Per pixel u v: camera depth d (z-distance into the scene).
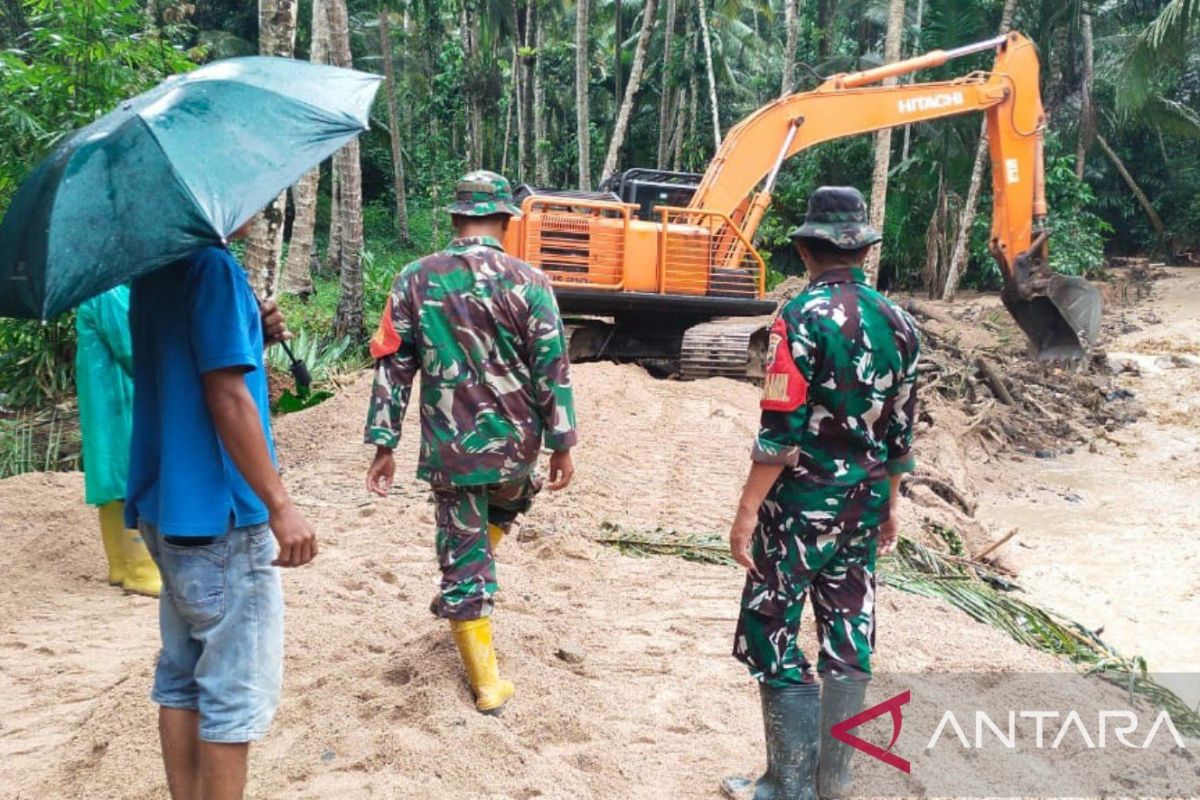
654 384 11.67
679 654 4.34
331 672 3.95
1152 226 34.56
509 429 3.57
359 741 3.44
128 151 2.40
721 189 12.91
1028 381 16.06
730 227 12.60
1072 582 8.24
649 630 4.59
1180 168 33.91
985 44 12.70
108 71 10.12
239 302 2.57
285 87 2.72
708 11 30.36
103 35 10.30
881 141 18.05
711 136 33.44
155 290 2.61
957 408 14.04
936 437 12.21
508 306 3.54
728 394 11.11
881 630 4.73
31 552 5.57
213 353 2.49
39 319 2.28
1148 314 22.42
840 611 3.15
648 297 12.20
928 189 28.39
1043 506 10.89
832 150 28.80
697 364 12.05
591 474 7.43
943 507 9.33
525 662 4.03
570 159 37.66
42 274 2.28
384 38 33.72
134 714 3.58
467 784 3.21
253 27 33.75
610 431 9.08
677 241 12.27
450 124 35.28
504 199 3.70
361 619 4.57
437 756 3.32
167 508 2.57
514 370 3.58
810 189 29.05
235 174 2.47
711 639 4.52
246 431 2.52
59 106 10.17
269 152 2.55
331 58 17.20
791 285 20.69
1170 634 7.07
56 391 10.62
